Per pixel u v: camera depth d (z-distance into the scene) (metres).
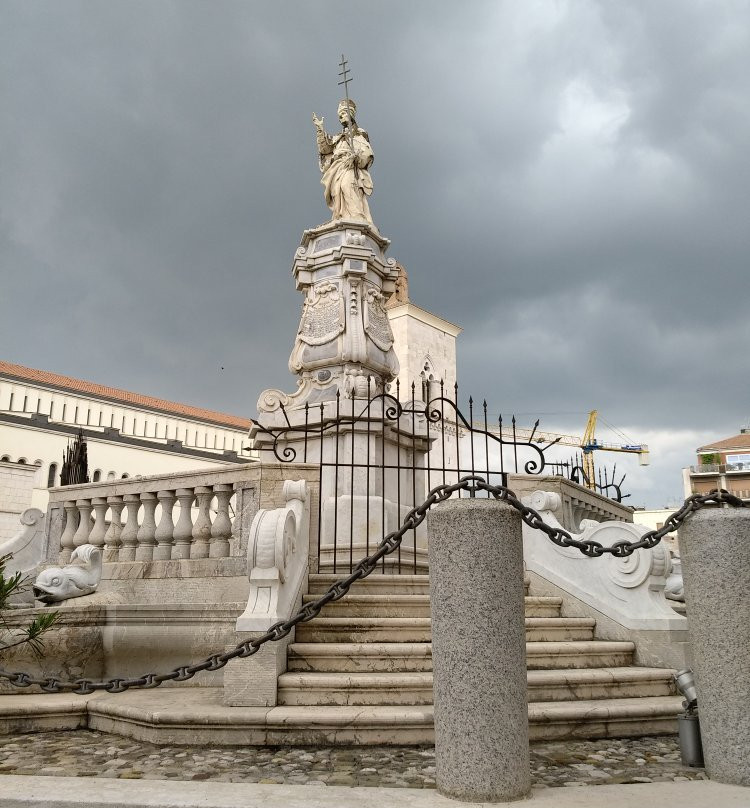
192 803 3.00
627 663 6.28
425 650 5.61
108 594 7.25
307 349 10.47
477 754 3.18
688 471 57.12
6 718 5.12
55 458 38.28
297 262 11.05
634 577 6.56
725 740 3.47
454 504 3.53
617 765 4.10
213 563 7.31
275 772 3.94
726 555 3.61
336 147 11.87
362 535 8.81
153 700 5.30
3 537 24.50
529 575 7.61
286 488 6.49
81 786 3.24
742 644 3.52
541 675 5.44
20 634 5.91
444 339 43.44
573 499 9.52
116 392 49.38
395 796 3.19
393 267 11.36
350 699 5.05
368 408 8.55
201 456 45.81
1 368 42.56
